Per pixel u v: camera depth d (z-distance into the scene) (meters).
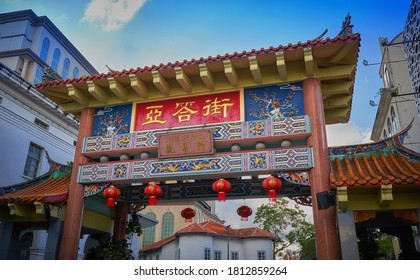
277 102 9.70
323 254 7.95
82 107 11.40
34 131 20.11
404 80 20.47
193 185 11.97
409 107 20.09
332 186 7.79
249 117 9.73
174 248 33.00
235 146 9.43
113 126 10.83
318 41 8.88
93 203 11.77
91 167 10.33
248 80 10.00
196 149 9.43
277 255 35.62
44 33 30.03
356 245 7.78
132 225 12.80
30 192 10.85
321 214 8.27
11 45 28.23
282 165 8.83
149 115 10.57
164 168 9.64
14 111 18.89
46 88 10.91
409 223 10.41
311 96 9.37
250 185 11.41
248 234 33.88
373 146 9.37
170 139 9.69
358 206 8.15
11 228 10.89
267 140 9.27
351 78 10.02
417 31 12.48
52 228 10.05
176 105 10.45
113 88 10.23
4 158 17.95
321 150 8.74
